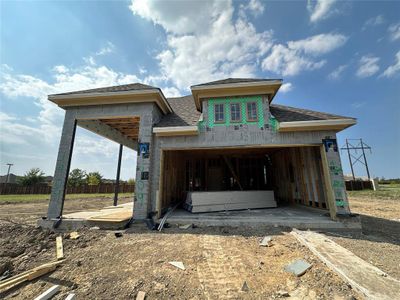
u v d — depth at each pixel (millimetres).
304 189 9164
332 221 6180
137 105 7754
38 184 29906
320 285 2953
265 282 3119
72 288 3119
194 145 7508
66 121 7883
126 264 3848
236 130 7500
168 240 5184
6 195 24312
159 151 7551
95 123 9055
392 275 3189
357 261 3584
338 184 6488
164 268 3635
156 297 2828
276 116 7691
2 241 5082
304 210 8586
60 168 7438
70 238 5449
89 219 6512
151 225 6414
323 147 6883
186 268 3617
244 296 2791
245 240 5094
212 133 7555
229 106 7750
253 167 14070
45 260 4168
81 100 7820
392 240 5082
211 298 2771
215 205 8586
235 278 3260
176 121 8078
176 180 10711
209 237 5391
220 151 12008
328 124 6664
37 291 3104
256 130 7402
